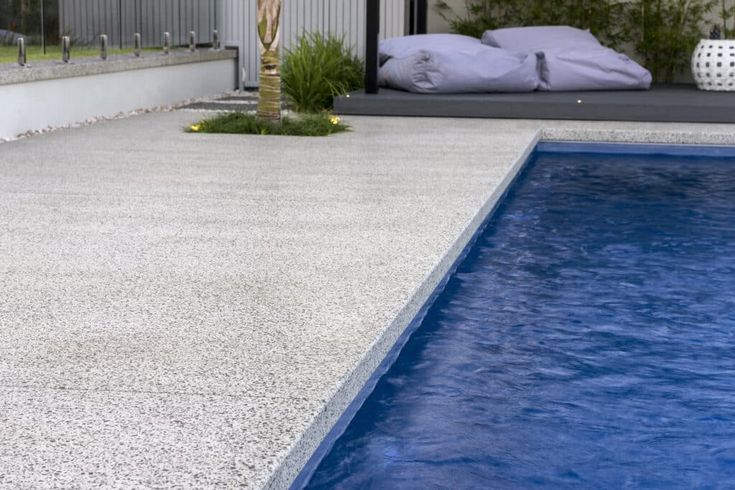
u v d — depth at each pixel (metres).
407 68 12.38
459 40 12.98
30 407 2.98
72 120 10.41
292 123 10.15
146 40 12.59
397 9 14.48
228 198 6.41
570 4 14.70
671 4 14.38
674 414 3.59
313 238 5.26
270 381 3.20
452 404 3.63
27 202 6.20
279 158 8.25
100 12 11.37
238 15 15.04
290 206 6.15
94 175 7.25
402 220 5.71
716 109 11.01
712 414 3.59
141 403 3.02
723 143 9.94
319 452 3.10
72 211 5.94
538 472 3.09
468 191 6.69
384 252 4.94
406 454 3.19
